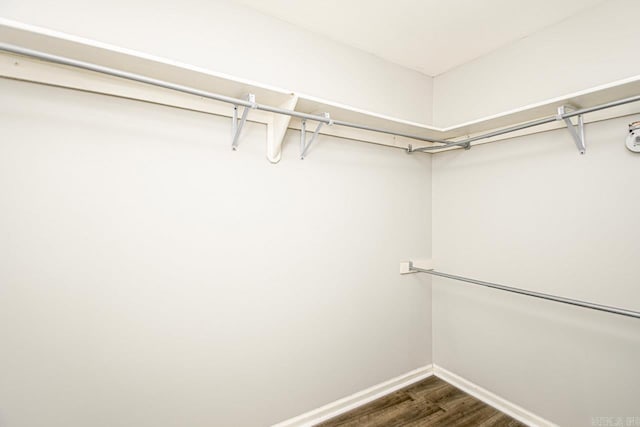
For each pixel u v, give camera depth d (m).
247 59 1.48
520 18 1.54
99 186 1.17
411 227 2.13
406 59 1.99
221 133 1.42
